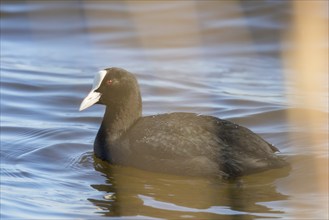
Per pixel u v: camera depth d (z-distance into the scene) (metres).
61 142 15.74
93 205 12.60
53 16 26.03
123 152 14.16
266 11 26.09
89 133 16.39
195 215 12.10
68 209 12.43
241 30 24.80
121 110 14.62
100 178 13.80
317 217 11.90
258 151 13.36
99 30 24.98
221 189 13.05
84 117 17.52
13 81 20.17
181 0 27.66
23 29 24.97
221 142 13.48
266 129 16.41
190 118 14.05
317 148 14.94
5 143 15.68
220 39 24.23
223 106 18.30
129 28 25.12
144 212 12.27
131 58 22.67
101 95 14.64
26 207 12.48
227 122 13.93
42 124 16.98
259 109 17.88
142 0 27.77
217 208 12.34
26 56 22.67
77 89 19.64
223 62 22.44
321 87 20.09
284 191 12.92
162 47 23.62
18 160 14.77
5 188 13.33
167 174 13.64
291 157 14.41
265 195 12.78
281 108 17.84
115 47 23.64
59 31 24.89
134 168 14.01
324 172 13.65
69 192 13.19
